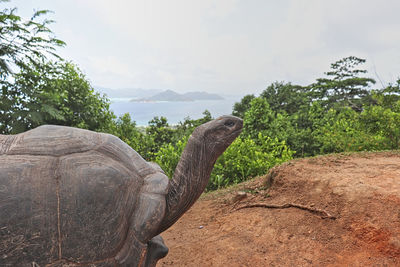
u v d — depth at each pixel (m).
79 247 1.53
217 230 3.64
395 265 2.22
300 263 2.61
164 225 2.05
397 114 7.09
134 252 1.67
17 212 1.46
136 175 1.93
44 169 1.63
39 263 1.45
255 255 2.88
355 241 2.64
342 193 3.20
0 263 1.39
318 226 3.05
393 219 2.54
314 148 10.22
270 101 22.81
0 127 8.66
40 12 7.83
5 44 7.76
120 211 1.68
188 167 1.99
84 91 11.60
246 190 4.70
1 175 1.53
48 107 8.90
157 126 13.54
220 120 2.02
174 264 2.98
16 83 8.85
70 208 1.56
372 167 4.08
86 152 1.81
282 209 3.66
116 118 12.46
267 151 7.99
